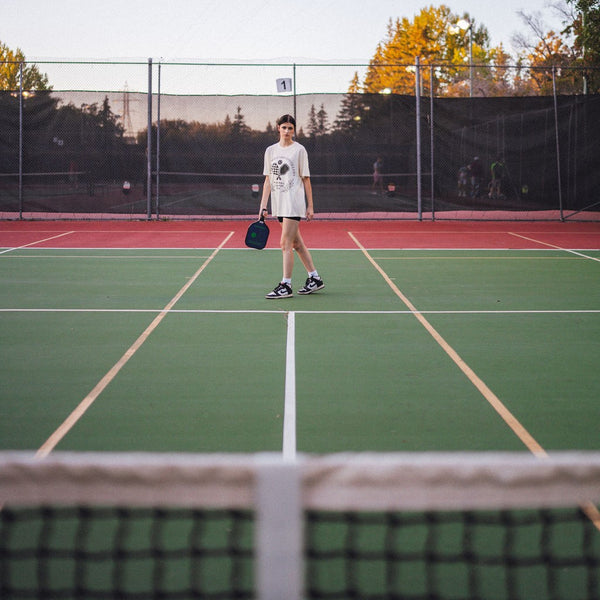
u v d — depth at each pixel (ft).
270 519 5.74
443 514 11.53
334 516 11.48
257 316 27.63
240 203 69.77
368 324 26.30
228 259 44.14
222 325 26.03
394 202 69.97
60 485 5.84
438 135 69.62
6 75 70.90
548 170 69.77
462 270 40.14
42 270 39.32
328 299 31.30
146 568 9.80
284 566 5.75
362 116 69.15
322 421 16.11
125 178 69.56
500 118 69.56
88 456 5.94
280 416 16.44
